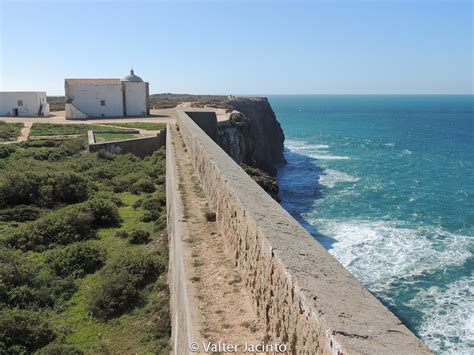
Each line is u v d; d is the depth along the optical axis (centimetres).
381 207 4041
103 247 2016
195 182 1719
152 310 1478
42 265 1819
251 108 6956
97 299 1527
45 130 4634
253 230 771
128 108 6350
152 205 2602
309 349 476
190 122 2958
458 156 7269
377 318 466
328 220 3616
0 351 1253
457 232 3325
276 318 615
